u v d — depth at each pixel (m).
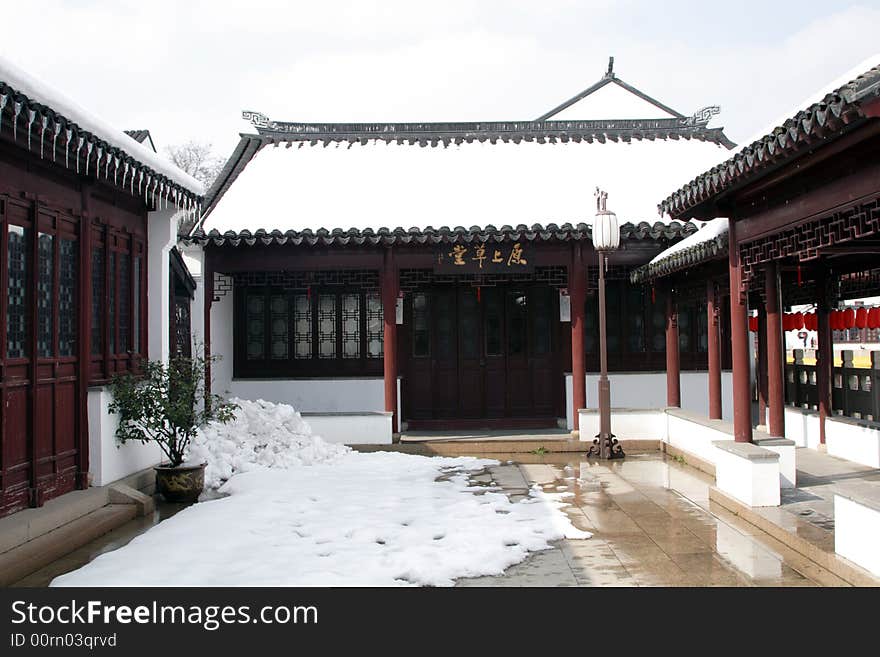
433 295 14.04
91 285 7.88
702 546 6.41
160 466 8.38
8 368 6.36
